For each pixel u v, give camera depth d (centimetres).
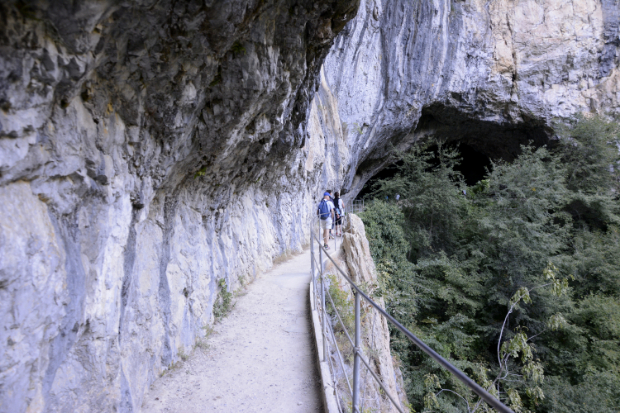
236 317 544
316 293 557
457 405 939
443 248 1761
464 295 1402
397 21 1964
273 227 965
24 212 164
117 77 220
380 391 595
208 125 355
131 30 204
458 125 2569
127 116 246
